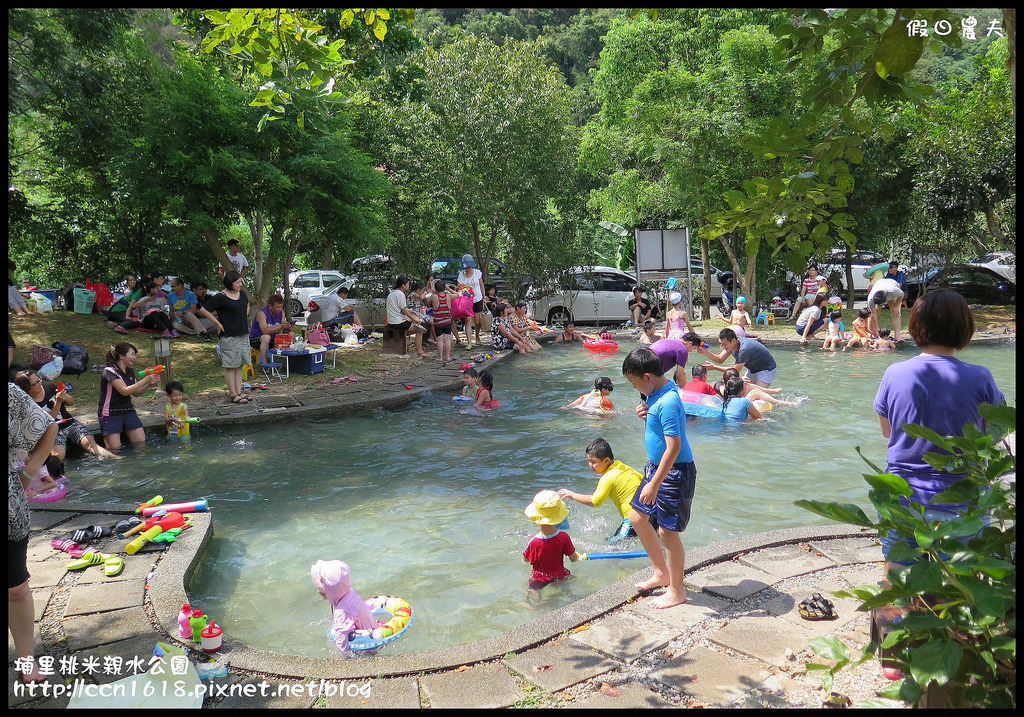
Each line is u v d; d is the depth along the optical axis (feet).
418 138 61.77
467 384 36.86
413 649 13.84
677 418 13.67
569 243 65.00
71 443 27.50
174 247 63.26
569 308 66.59
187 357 43.70
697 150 58.75
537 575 16.40
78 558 16.94
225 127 42.86
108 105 50.67
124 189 46.73
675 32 61.52
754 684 11.46
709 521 19.98
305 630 14.76
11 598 11.75
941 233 66.59
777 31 10.38
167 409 29.35
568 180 64.44
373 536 19.36
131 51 50.47
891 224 70.74
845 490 22.40
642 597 14.69
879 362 45.65
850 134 10.67
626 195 66.23
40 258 63.62
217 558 18.11
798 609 13.91
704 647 12.66
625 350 53.31
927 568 7.41
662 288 66.85
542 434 29.84
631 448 27.61
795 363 45.85
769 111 55.01
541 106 60.90
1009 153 60.80
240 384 35.17
